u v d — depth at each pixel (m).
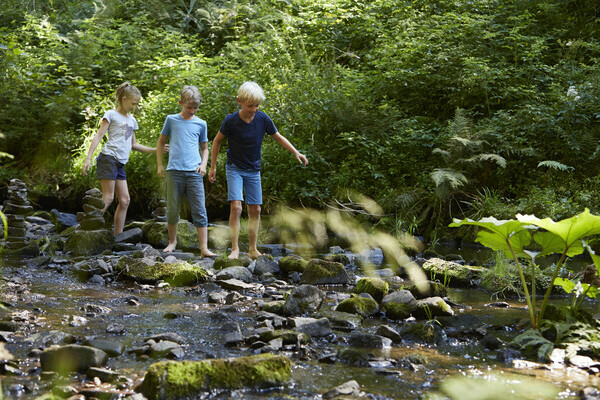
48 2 12.87
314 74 8.94
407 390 2.10
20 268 4.76
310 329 2.90
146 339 2.68
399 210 7.64
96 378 2.15
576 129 7.78
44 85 9.93
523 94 8.23
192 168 5.40
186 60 10.39
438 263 4.74
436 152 7.76
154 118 8.83
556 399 2.02
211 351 2.55
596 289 2.99
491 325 3.15
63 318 3.13
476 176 7.84
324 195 7.75
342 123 8.37
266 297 3.92
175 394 1.97
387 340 2.76
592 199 7.01
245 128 5.16
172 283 4.30
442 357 2.56
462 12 10.06
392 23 10.45
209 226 7.11
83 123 9.69
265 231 7.16
